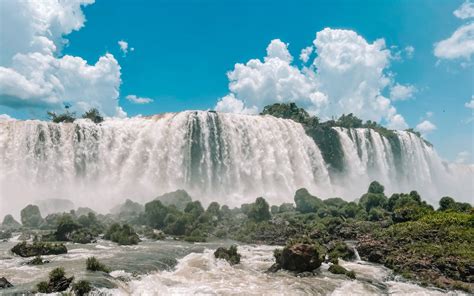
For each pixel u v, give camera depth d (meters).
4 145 61.09
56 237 37.09
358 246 31.80
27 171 61.59
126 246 34.59
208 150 73.62
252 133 78.62
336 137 89.75
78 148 66.50
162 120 73.94
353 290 22.28
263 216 46.94
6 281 19.20
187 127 73.56
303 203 52.16
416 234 31.56
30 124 63.41
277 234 40.12
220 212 50.62
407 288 23.12
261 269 26.72
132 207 54.38
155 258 28.36
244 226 44.44
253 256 31.69
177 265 27.50
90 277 20.42
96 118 78.69
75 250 31.53
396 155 98.75
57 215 47.41
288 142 82.25
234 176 74.94
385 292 22.39
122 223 47.72
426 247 28.64
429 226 32.81
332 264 28.06
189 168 72.19
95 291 18.33
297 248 25.83
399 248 29.95
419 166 101.69
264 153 78.75
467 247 27.94
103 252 30.72
